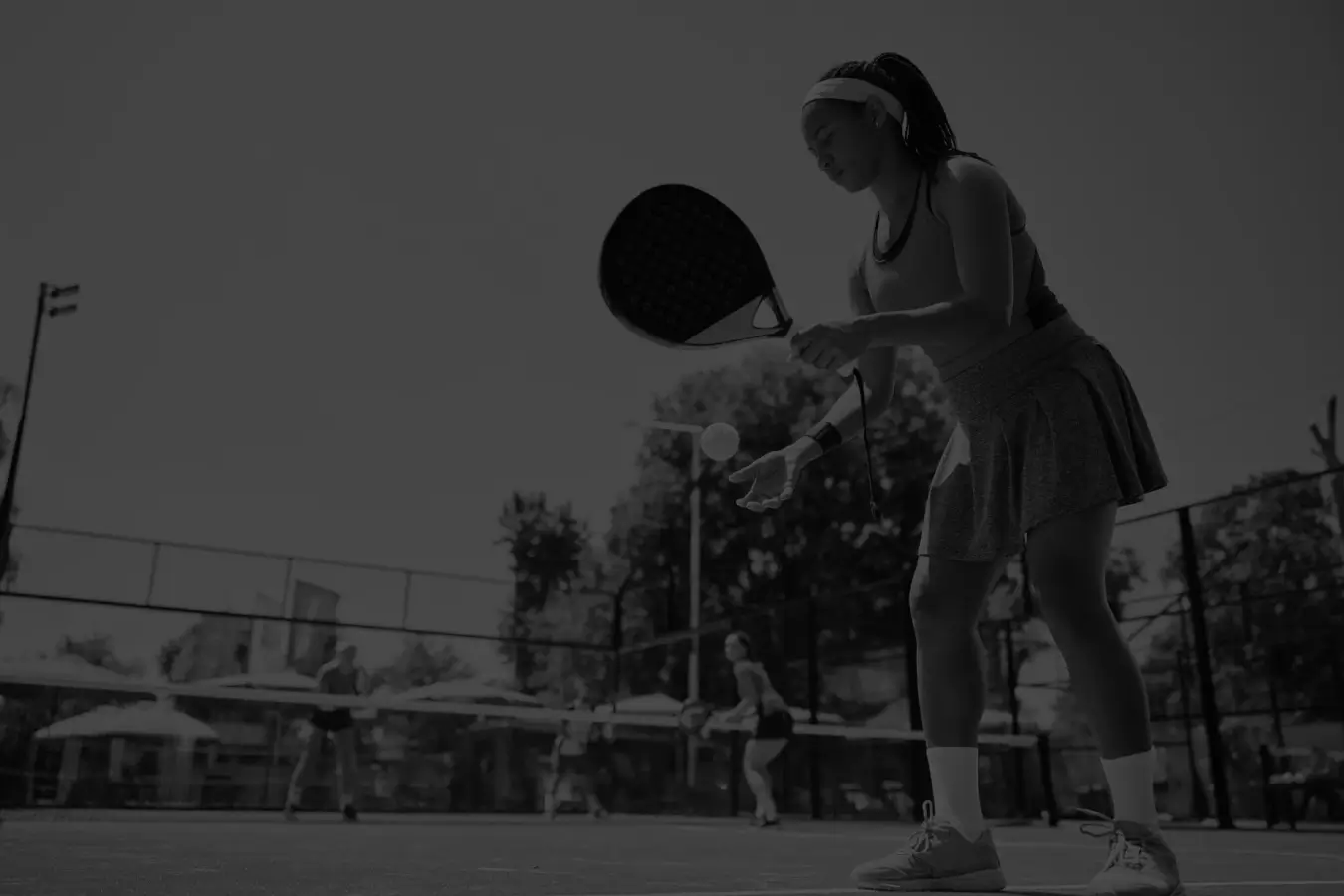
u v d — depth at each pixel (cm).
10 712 1439
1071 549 208
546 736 1628
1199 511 2020
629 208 213
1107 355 220
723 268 217
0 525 1101
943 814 223
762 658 2036
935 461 2411
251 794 1504
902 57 238
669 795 1678
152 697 1522
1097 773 1386
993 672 1462
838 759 1591
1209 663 1015
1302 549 1952
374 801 1550
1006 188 220
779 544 2394
